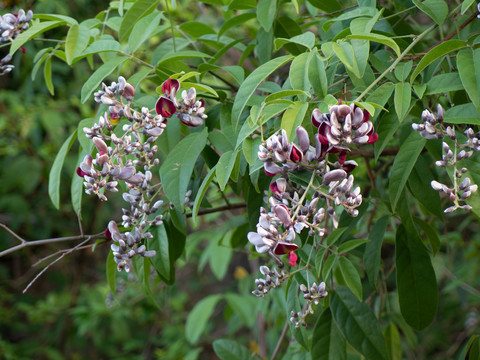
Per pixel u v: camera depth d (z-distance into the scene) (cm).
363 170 79
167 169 52
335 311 56
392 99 53
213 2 70
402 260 58
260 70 48
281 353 88
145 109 50
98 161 49
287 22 67
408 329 77
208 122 60
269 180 56
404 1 63
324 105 47
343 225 60
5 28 59
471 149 47
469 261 108
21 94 157
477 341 59
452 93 59
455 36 59
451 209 46
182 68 59
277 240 45
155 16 59
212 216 104
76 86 158
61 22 57
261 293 52
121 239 51
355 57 50
